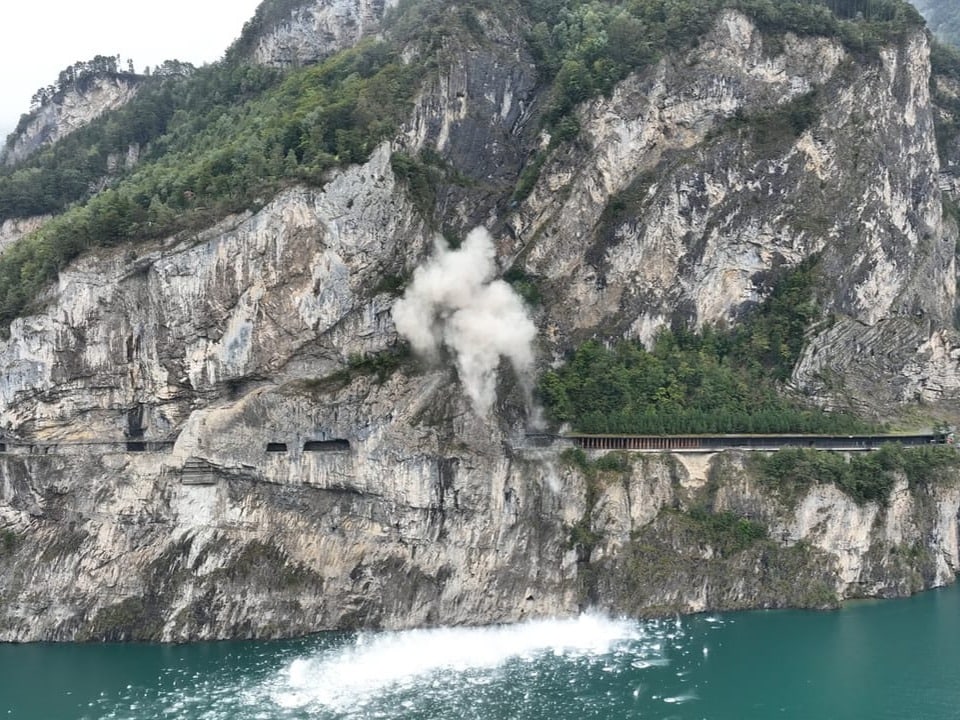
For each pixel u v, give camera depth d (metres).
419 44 134.25
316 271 116.81
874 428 133.88
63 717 87.56
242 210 114.81
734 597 117.44
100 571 111.69
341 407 115.31
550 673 97.38
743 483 122.50
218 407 114.56
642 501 120.62
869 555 123.06
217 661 101.50
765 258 140.38
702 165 138.62
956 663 99.75
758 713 88.12
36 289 116.75
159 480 113.88
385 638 109.06
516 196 133.12
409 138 125.88
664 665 99.56
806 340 136.88
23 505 114.75
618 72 137.00
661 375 132.12
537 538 117.50
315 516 114.50
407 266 122.44
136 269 114.62
